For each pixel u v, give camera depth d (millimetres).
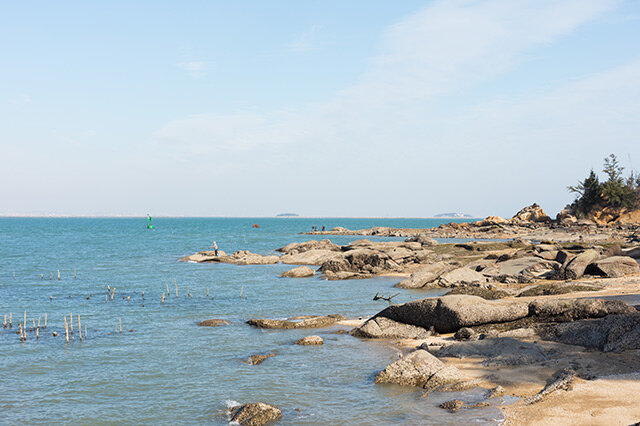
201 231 193250
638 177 148000
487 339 20859
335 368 20109
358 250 58469
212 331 27531
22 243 113375
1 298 39562
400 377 18000
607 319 20141
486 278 43656
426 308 24875
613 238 93125
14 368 20781
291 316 31969
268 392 17469
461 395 15992
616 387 15242
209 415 15656
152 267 63281
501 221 147750
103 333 27266
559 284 34969
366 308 34594
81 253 85375
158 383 18734
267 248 100500
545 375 16953
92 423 15195
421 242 78562
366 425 14250
